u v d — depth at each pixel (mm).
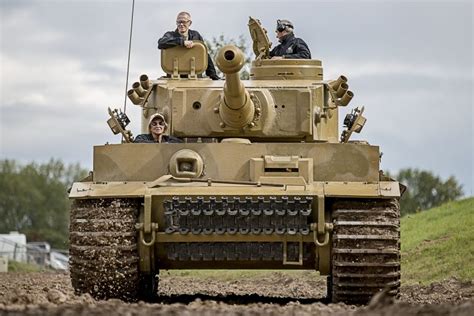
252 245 21156
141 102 24266
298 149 21766
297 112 23266
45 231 121312
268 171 21469
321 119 23953
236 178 21672
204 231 20750
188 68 24875
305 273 34719
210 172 21734
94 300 19734
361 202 20891
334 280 21000
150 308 16766
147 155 21828
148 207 20781
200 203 20641
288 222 20641
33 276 35219
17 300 18500
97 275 21031
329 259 21156
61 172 126375
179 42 24797
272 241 20969
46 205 123812
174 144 21859
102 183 21453
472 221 35031
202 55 24906
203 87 23594
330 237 20906
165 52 24953
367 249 20625
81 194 20953
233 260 21375
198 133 23312
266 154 21781
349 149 21719
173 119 23406
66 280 31266
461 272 28328
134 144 21891
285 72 24578
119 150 21875
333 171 21641
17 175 124188
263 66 24688
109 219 20906
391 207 20906
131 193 20906
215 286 30812
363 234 20641
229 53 20938
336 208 20891
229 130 23094
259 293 27656
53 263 60719
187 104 23438
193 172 21562
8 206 122375
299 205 20531
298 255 21141
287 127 23219
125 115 24500
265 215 20625
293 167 21391
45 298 19406
